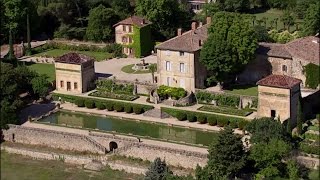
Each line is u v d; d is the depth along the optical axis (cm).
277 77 14600
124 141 13588
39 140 14225
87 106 16288
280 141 12200
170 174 11812
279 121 13150
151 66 18812
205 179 11725
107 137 13750
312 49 16850
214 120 14800
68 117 15750
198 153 12712
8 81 14950
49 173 12888
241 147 12031
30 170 13025
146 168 12838
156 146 13100
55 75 17888
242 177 12112
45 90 16625
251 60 16738
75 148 13900
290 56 16550
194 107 15875
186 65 16500
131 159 13300
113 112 15962
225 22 16438
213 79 16762
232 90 16650
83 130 14625
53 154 13662
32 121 15275
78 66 17100
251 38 16450
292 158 12288
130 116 15625
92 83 17562
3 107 14588
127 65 19675
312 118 14588
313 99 14900
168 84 16900
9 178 12475
